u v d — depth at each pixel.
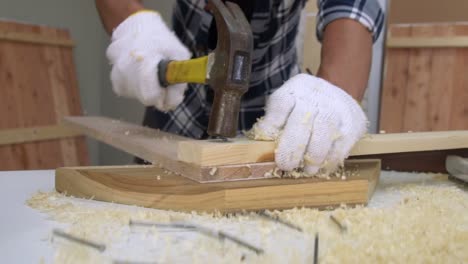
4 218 0.77
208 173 0.82
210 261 0.58
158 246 0.64
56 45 2.65
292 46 1.54
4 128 2.31
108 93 2.98
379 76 2.32
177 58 1.10
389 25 2.27
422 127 2.26
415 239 0.68
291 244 0.66
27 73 2.46
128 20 1.14
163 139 1.09
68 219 0.76
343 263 0.58
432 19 2.19
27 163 2.41
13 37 2.37
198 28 1.45
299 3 1.46
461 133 1.12
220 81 0.84
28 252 0.61
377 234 0.70
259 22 1.41
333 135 0.87
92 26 2.93
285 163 0.85
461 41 2.13
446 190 1.08
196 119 1.54
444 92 2.21
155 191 0.83
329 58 1.07
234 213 0.79
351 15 1.08
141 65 1.06
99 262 0.57
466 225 0.79
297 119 0.85
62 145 2.63
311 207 0.84
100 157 3.01
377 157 1.29
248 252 0.62
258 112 1.55
